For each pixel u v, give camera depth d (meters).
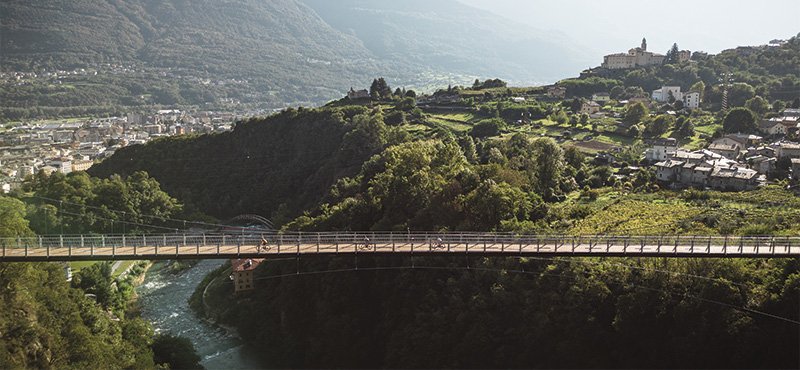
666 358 91.31
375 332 120.88
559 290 101.88
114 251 82.19
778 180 156.62
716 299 89.62
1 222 108.50
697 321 89.50
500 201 124.06
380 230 135.62
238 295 148.25
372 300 125.88
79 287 133.75
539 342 100.06
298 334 129.38
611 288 98.50
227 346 132.50
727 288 89.50
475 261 115.19
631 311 93.69
